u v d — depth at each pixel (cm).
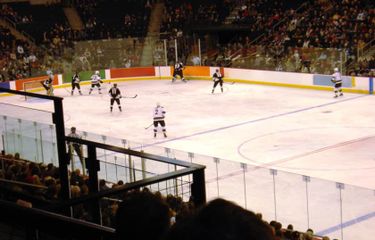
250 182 1306
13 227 202
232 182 1317
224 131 2095
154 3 4022
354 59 2825
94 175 449
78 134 1445
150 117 2409
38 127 805
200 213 118
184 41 3466
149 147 1580
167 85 3275
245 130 2094
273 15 3597
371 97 2622
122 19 4003
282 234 877
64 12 3919
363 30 3136
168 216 140
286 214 1159
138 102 2778
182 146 1908
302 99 2650
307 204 1142
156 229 138
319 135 1959
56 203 238
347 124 2108
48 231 169
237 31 3794
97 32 3872
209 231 116
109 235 157
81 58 3428
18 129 820
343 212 1155
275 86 3045
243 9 3712
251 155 1753
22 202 325
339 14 3362
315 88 2883
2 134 845
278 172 1294
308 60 2925
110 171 992
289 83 2992
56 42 3556
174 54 3497
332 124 2120
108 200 595
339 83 2638
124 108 2638
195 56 3441
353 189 1230
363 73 2752
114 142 1430
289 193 1236
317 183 1259
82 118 2448
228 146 1880
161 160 332
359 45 2983
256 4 3731
